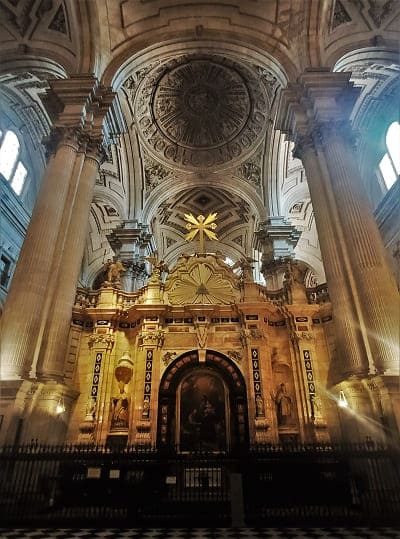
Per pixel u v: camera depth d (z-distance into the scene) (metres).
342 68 14.69
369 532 5.68
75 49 14.44
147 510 6.80
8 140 17.94
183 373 11.38
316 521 6.34
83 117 12.89
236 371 11.34
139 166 21.94
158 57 16.39
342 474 7.50
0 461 7.12
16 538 5.38
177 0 15.57
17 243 17.38
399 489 6.82
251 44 15.75
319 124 12.53
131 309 12.17
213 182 22.91
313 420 10.20
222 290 13.24
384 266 9.84
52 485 7.46
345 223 10.79
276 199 21.33
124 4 15.12
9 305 9.59
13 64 14.66
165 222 26.41
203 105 21.62
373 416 8.56
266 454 7.34
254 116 21.16
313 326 11.97
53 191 11.38
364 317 9.56
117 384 11.16
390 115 17.50
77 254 11.15
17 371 8.70
